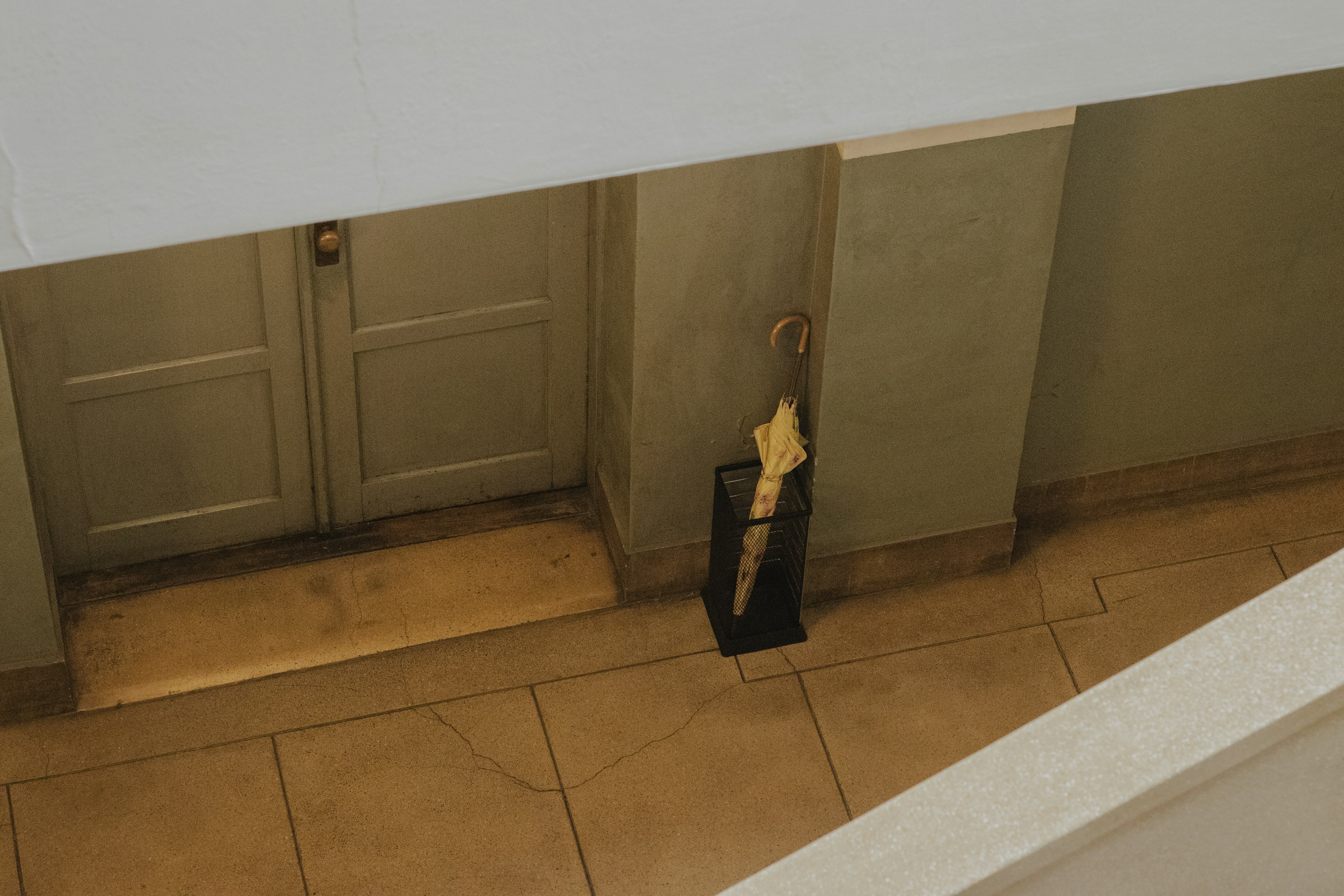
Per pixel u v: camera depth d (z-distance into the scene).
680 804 4.78
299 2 0.74
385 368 5.16
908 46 0.92
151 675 5.04
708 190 4.30
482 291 5.07
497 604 5.35
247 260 4.73
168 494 5.22
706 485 5.12
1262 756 1.11
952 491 5.25
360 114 0.80
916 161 4.21
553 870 4.59
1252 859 1.20
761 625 5.25
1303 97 4.74
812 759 4.93
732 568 5.16
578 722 4.99
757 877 1.11
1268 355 5.46
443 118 0.82
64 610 5.19
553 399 5.46
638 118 0.88
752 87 0.90
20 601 4.59
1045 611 5.44
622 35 0.84
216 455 5.18
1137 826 1.13
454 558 5.48
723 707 5.06
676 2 0.84
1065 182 4.66
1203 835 1.16
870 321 4.59
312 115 0.79
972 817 1.09
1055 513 5.70
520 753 4.89
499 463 5.59
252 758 4.83
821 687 5.14
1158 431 5.58
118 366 4.82
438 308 5.06
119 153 0.76
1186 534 5.74
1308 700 1.06
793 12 0.88
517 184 0.88
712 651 5.23
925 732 5.03
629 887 4.57
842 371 4.70
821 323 4.61
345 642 5.20
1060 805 1.08
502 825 4.70
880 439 4.96
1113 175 4.71
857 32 0.90
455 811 4.73
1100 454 5.58
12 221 0.76
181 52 0.74
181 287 4.71
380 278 4.91
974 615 5.41
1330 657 1.08
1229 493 5.88
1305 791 1.16
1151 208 4.85
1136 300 5.10
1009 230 4.49
